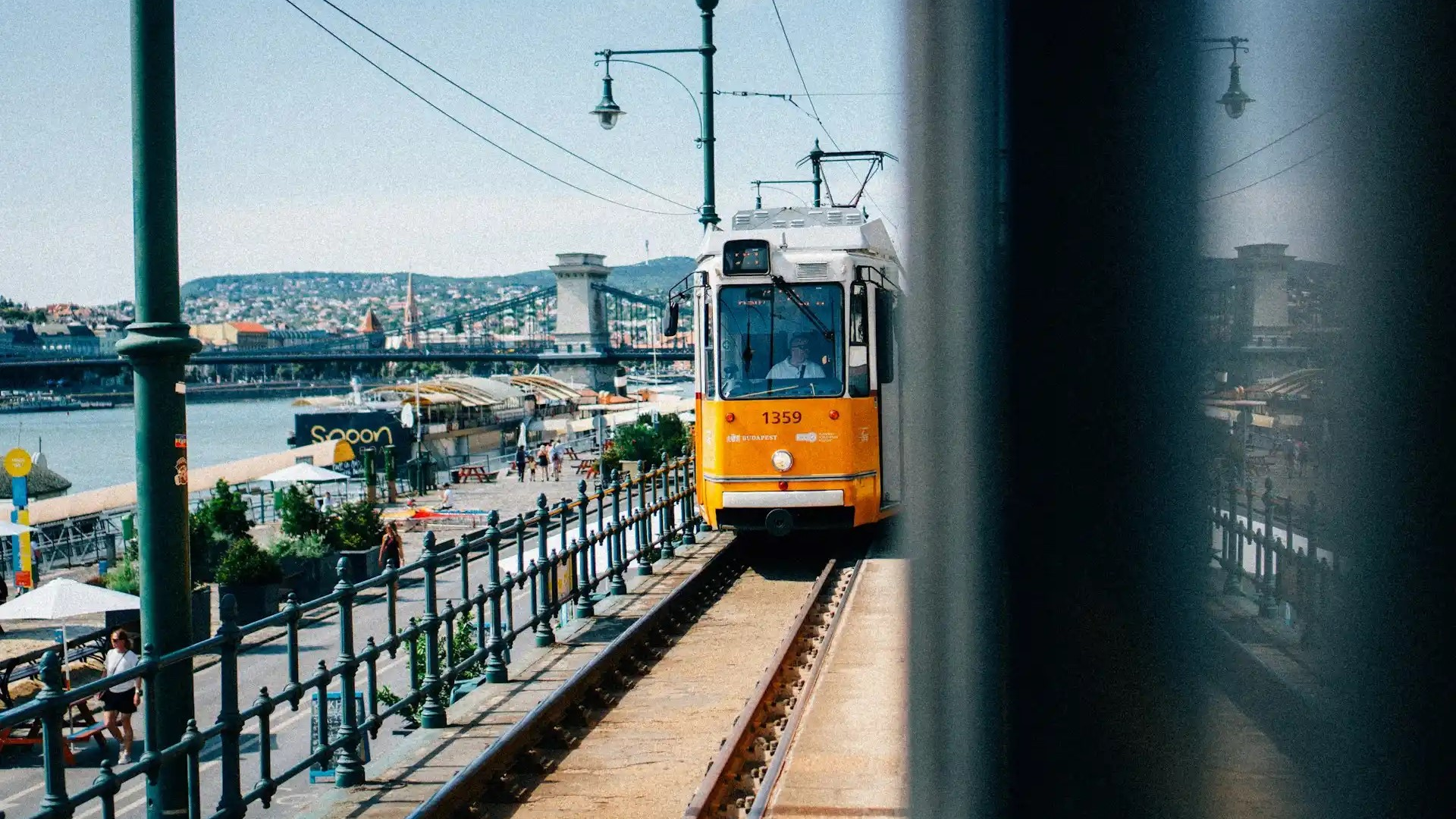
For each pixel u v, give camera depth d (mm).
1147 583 2541
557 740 7695
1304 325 2248
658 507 14500
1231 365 2377
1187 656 2430
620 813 6500
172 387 6016
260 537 29500
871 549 14789
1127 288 2580
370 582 7230
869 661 8977
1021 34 2854
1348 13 2199
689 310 14594
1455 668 2137
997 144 2984
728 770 6664
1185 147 2506
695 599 12453
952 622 3471
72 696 4738
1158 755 2545
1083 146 2662
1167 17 2436
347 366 165625
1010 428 2967
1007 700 3023
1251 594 2352
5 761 13406
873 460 13188
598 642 10320
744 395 13031
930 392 3568
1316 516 2240
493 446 65125
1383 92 2131
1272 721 2324
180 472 6039
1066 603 2727
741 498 12953
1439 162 2121
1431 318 2094
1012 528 3027
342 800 6426
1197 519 2512
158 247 5969
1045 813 2818
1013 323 2959
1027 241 2900
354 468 52156
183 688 5930
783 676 8844
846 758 6770
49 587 14562
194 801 5473
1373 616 2205
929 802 3678
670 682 9344
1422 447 2154
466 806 6297
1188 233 2518
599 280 126438
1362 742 2168
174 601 5977
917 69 3346
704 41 18859
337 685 16578
